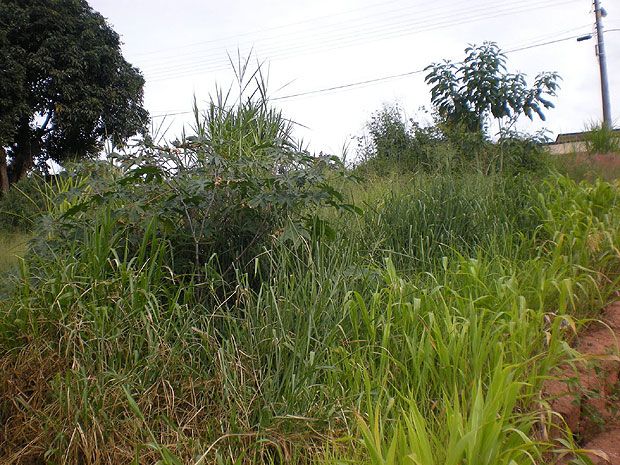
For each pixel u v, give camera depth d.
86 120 18.17
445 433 2.71
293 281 3.87
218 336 3.87
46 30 17.98
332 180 5.36
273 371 3.57
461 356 3.35
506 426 2.54
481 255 5.08
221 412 3.24
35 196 9.69
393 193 5.91
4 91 16.92
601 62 22.86
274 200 4.04
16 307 3.67
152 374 3.40
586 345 3.96
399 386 3.45
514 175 7.11
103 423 3.12
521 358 3.38
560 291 3.84
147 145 4.33
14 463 3.12
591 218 5.33
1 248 7.33
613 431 3.38
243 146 4.99
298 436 3.04
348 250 4.55
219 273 4.34
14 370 3.46
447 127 8.91
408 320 3.68
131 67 19.88
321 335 3.73
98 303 3.64
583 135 11.93
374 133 8.58
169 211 4.19
